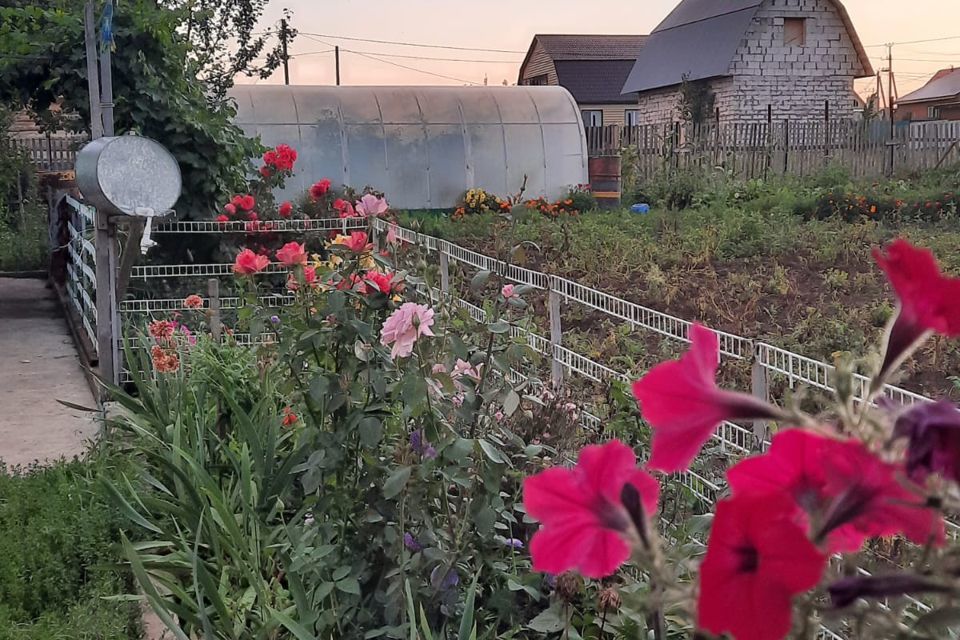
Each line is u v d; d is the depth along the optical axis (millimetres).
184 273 8445
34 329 9836
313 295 3721
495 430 3527
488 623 3256
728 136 21812
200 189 9094
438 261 7668
